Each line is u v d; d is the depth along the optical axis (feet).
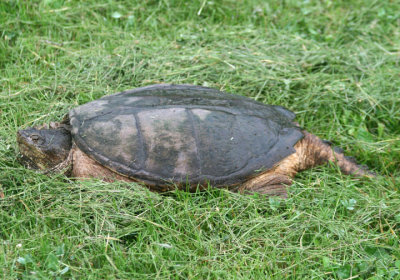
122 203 11.98
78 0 20.85
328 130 16.56
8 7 19.57
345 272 10.85
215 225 12.05
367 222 12.44
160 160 12.39
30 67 17.38
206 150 12.60
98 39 19.13
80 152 12.73
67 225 11.47
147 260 10.77
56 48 18.56
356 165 14.49
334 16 22.45
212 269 10.64
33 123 14.93
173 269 10.72
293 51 19.44
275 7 22.43
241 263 10.87
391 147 15.75
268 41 19.77
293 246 11.44
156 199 12.19
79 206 11.77
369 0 23.56
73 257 10.62
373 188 13.99
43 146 12.53
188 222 11.91
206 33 19.92
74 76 17.21
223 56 18.47
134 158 12.35
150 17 20.52
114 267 10.30
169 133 12.55
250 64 18.26
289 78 17.88
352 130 16.39
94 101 13.61
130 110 12.96
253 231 11.77
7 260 10.42
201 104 13.46
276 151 13.15
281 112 14.85
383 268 11.00
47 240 10.93
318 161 14.52
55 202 11.84
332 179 14.21
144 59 18.03
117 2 20.95
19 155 12.95
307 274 10.91
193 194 12.75
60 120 15.12
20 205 12.00
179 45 19.04
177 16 21.18
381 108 17.22
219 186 12.64
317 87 17.54
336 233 11.85
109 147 12.41
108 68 17.62
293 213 12.39
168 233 11.57
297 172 14.26
